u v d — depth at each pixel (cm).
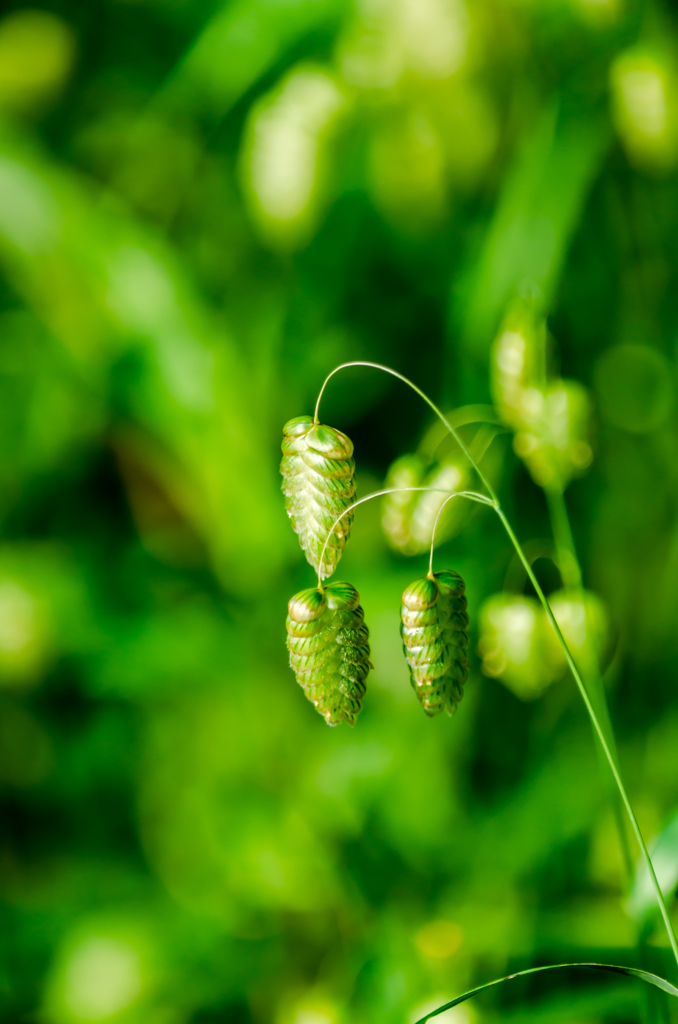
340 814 50
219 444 50
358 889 48
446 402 53
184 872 53
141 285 49
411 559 54
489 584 52
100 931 49
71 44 54
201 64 50
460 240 54
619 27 45
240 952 49
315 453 35
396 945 44
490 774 53
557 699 53
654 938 40
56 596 53
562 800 49
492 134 47
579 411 39
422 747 51
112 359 52
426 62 44
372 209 52
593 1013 40
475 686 51
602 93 47
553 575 52
